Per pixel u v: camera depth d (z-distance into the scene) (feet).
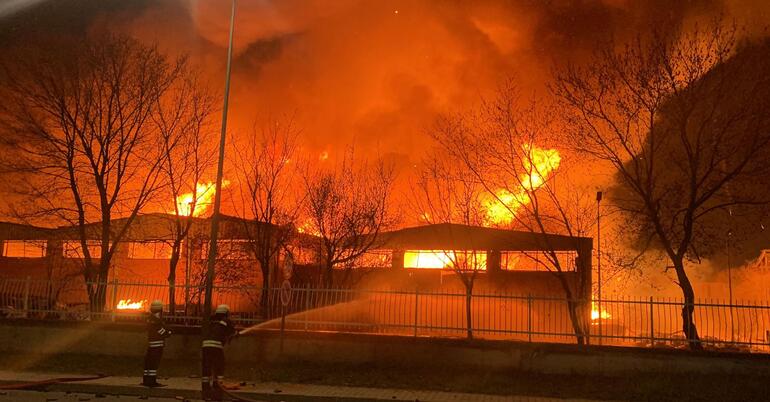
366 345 54.60
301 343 55.52
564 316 70.69
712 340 50.06
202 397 41.22
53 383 44.80
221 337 41.63
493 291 90.58
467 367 52.60
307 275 89.04
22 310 61.77
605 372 50.06
